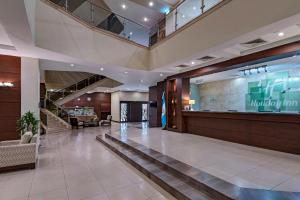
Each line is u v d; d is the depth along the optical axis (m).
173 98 9.47
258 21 3.50
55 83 12.93
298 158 4.27
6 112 5.52
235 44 4.43
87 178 3.71
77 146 6.69
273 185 2.89
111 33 6.66
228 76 9.16
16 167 4.08
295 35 4.14
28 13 3.36
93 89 14.11
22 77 5.68
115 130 9.64
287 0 3.06
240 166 3.75
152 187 3.33
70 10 6.25
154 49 7.32
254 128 5.53
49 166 4.42
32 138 4.51
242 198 2.47
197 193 2.86
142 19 9.12
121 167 4.37
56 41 5.17
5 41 4.56
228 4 4.12
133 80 10.54
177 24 6.71
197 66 7.12
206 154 4.65
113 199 2.90
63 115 12.92
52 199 2.90
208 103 11.22
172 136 7.45
